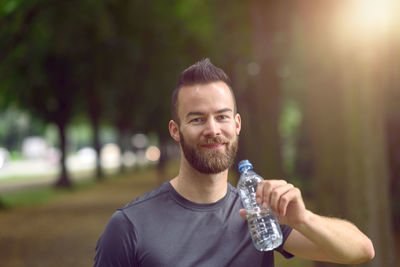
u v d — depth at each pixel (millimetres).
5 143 75688
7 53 10836
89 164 53906
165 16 13219
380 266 4305
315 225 1686
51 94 17516
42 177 30781
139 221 1795
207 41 14133
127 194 18906
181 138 1821
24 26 9852
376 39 4328
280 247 1966
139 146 52062
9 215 13000
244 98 15547
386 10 4250
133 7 11945
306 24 4750
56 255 7828
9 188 22250
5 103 18438
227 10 11734
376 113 4410
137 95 20078
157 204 1843
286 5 9555
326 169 4605
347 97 4477
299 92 18703
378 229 4355
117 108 23203
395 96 10000
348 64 4449
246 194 1956
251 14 10359
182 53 15234
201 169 1786
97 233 9914
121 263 1753
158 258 1748
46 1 9617
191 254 1769
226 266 1784
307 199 13680
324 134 4637
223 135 1788
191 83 1813
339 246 1705
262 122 10844
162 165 23547
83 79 16141
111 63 14906
